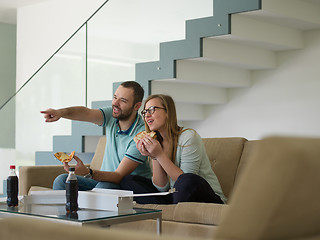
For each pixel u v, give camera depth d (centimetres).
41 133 540
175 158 299
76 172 296
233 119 564
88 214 208
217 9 430
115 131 343
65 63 522
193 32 443
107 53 493
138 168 325
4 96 844
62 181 302
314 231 86
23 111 554
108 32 493
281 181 76
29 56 756
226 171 320
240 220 81
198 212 219
